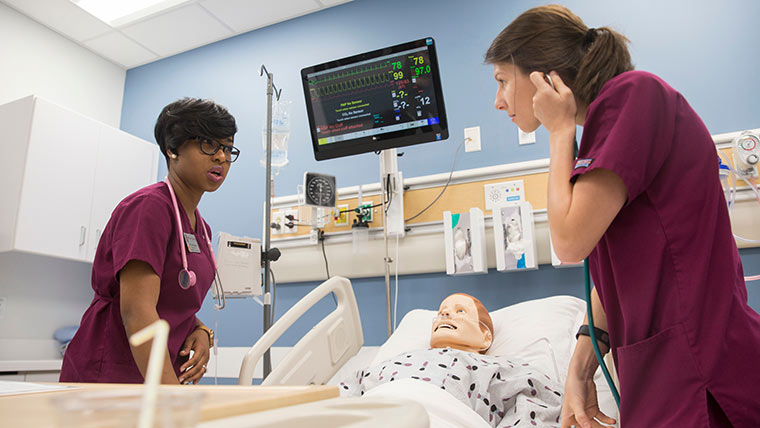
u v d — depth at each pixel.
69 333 3.18
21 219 2.70
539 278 2.32
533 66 0.92
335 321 1.84
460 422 1.16
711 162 0.78
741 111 2.18
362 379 1.59
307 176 2.46
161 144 1.54
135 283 1.27
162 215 1.37
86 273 3.47
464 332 1.86
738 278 0.77
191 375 1.45
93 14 3.27
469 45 2.75
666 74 2.34
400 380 1.31
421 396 1.21
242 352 2.81
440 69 2.78
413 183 2.58
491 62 0.99
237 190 3.17
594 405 0.98
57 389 0.64
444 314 1.94
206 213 3.21
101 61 3.72
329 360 1.79
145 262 1.28
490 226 2.38
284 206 2.87
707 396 0.70
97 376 1.35
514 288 2.35
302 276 2.71
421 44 2.23
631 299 0.78
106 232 1.39
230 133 1.55
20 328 3.05
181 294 1.43
